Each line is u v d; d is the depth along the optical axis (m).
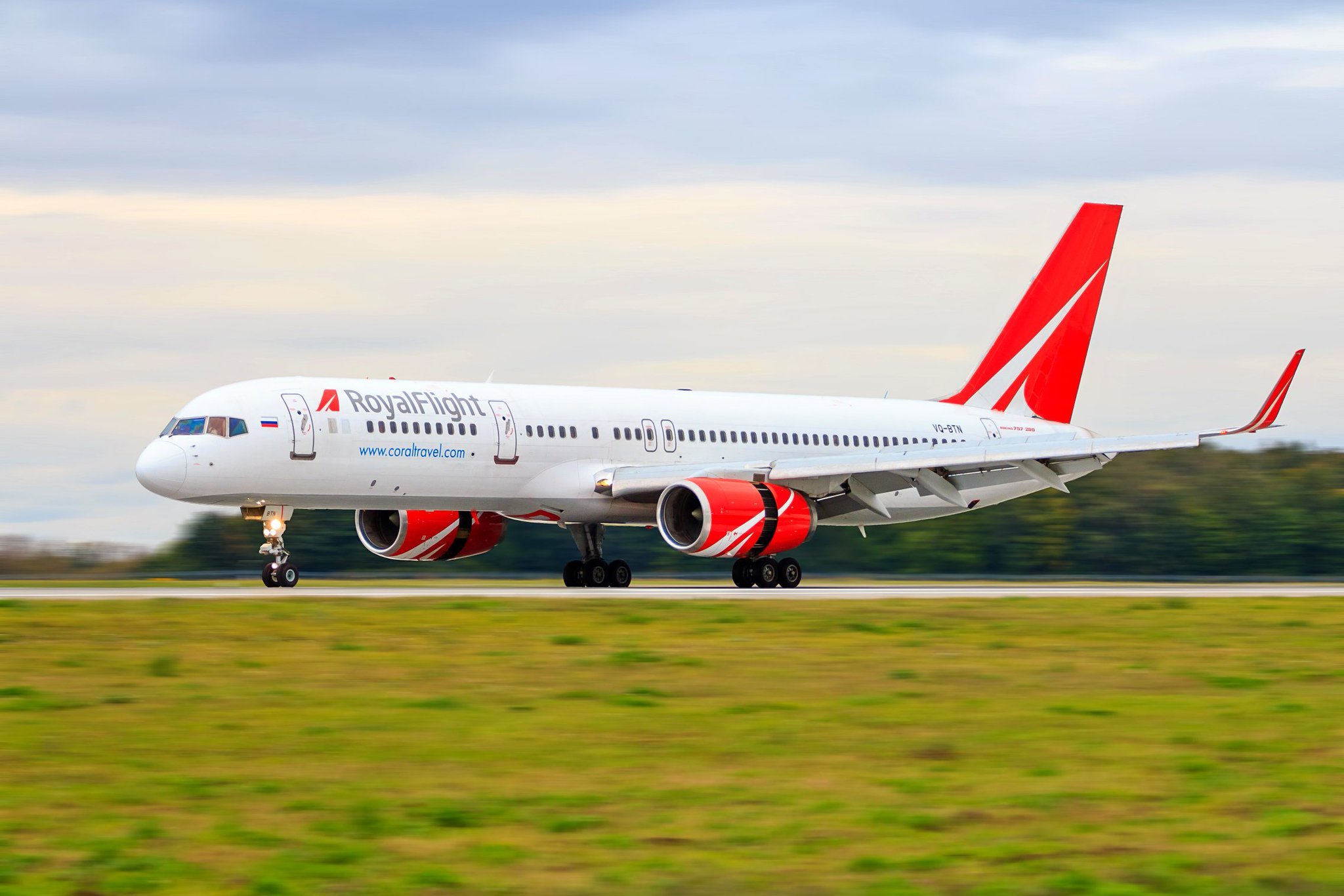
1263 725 64.00
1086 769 54.94
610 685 73.50
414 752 57.06
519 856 43.56
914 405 171.88
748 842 45.12
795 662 82.44
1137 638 97.62
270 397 130.25
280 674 75.94
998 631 100.00
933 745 59.12
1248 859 43.47
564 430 143.88
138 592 135.12
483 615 102.56
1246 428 146.25
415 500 137.25
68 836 45.09
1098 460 156.00
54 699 67.69
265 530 136.00
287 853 43.59
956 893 40.56
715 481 138.38
